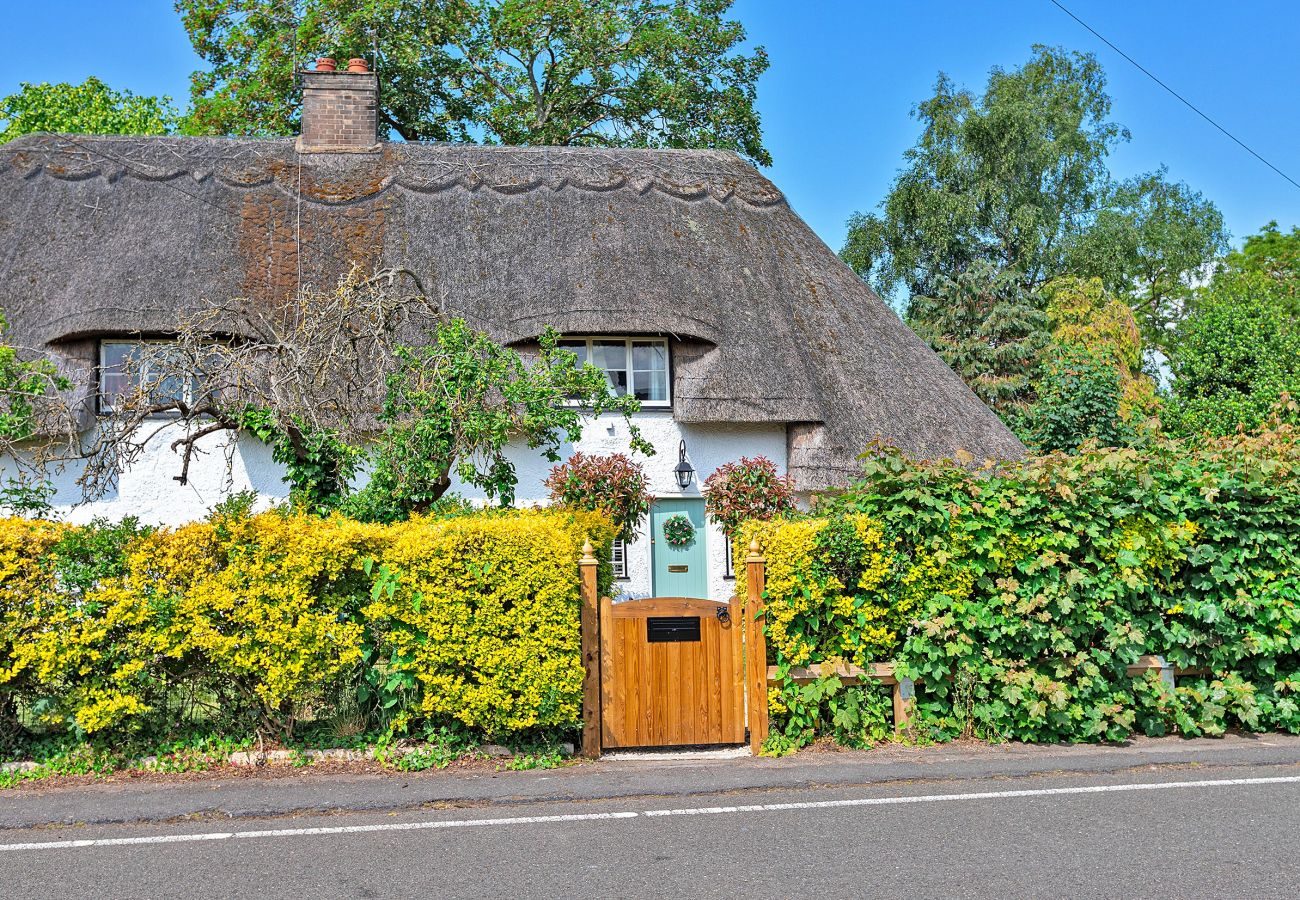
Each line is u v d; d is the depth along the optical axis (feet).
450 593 26.20
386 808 22.48
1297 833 20.26
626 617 27.84
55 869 18.70
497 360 34.88
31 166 55.06
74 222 52.54
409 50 84.74
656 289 52.11
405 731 27.02
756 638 27.81
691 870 18.40
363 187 56.54
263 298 50.03
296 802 22.40
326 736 26.78
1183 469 29.76
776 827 20.88
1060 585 28.50
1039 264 112.16
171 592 25.86
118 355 48.60
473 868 18.60
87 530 25.71
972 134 112.37
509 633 26.45
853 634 28.04
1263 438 31.32
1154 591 29.37
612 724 27.55
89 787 24.11
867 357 55.42
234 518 26.07
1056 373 65.62
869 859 18.88
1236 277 119.65
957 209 109.09
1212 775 24.95
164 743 26.08
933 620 28.02
